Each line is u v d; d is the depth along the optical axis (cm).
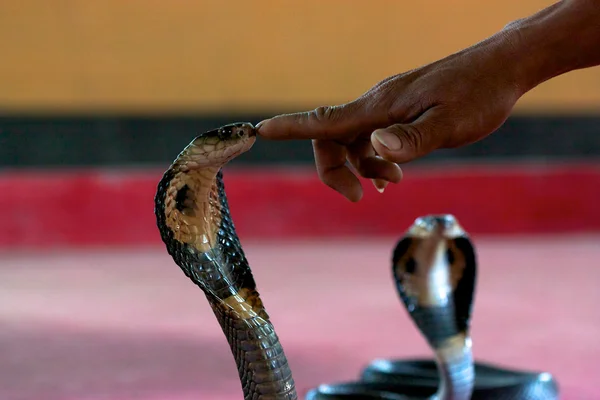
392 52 1702
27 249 1398
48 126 1547
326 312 817
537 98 1669
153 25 1595
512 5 1714
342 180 266
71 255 1326
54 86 1547
